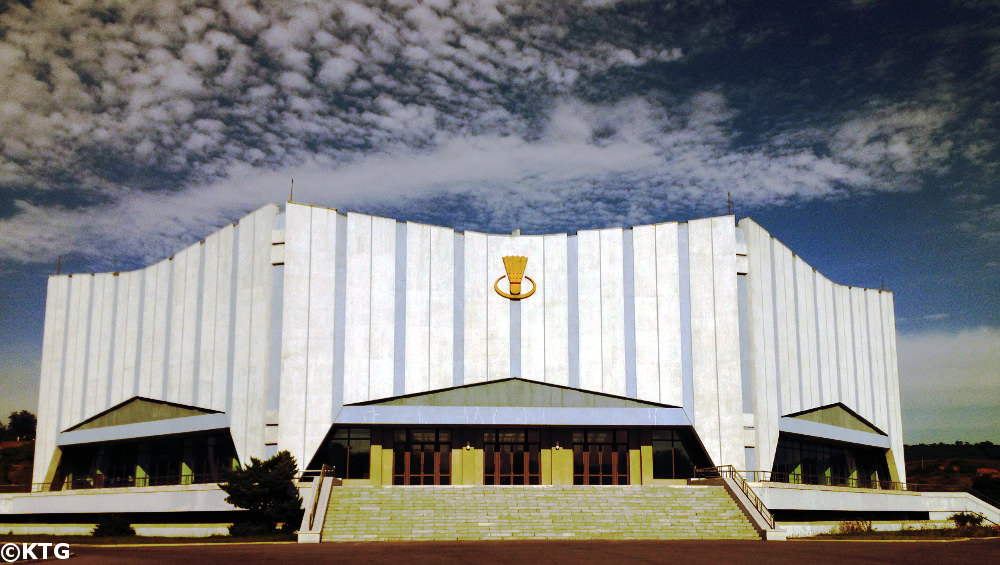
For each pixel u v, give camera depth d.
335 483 40.41
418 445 45.59
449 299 46.62
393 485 44.66
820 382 52.50
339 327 44.75
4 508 49.97
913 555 25.67
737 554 25.69
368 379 44.59
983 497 55.03
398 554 25.81
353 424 44.31
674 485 44.62
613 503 37.69
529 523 34.78
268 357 44.03
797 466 50.78
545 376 46.19
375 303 45.53
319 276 45.00
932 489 57.62
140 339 51.97
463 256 47.38
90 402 53.34
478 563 22.97
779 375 48.03
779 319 49.09
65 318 55.66
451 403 45.41
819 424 51.25
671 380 45.72
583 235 47.97
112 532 39.03
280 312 44.44
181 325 49.47
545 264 47.66
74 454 55.22
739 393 44.81
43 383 55.28
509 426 46.16
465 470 45.47
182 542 33.44
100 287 54.88
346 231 46.00
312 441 43.12
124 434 50.59
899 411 60.75
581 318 46.91
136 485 50.38
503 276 47.44
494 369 46.12
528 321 46.84
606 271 47.41
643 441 46.09
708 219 47.25
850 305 58.59
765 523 34.31
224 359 46.09
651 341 46.31
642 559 24.05
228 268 47.31
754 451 44.25
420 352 45.66
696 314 46.25
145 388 50.72
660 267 47.12
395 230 46.78
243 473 37.38
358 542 31.73
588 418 45.44
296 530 37.28
